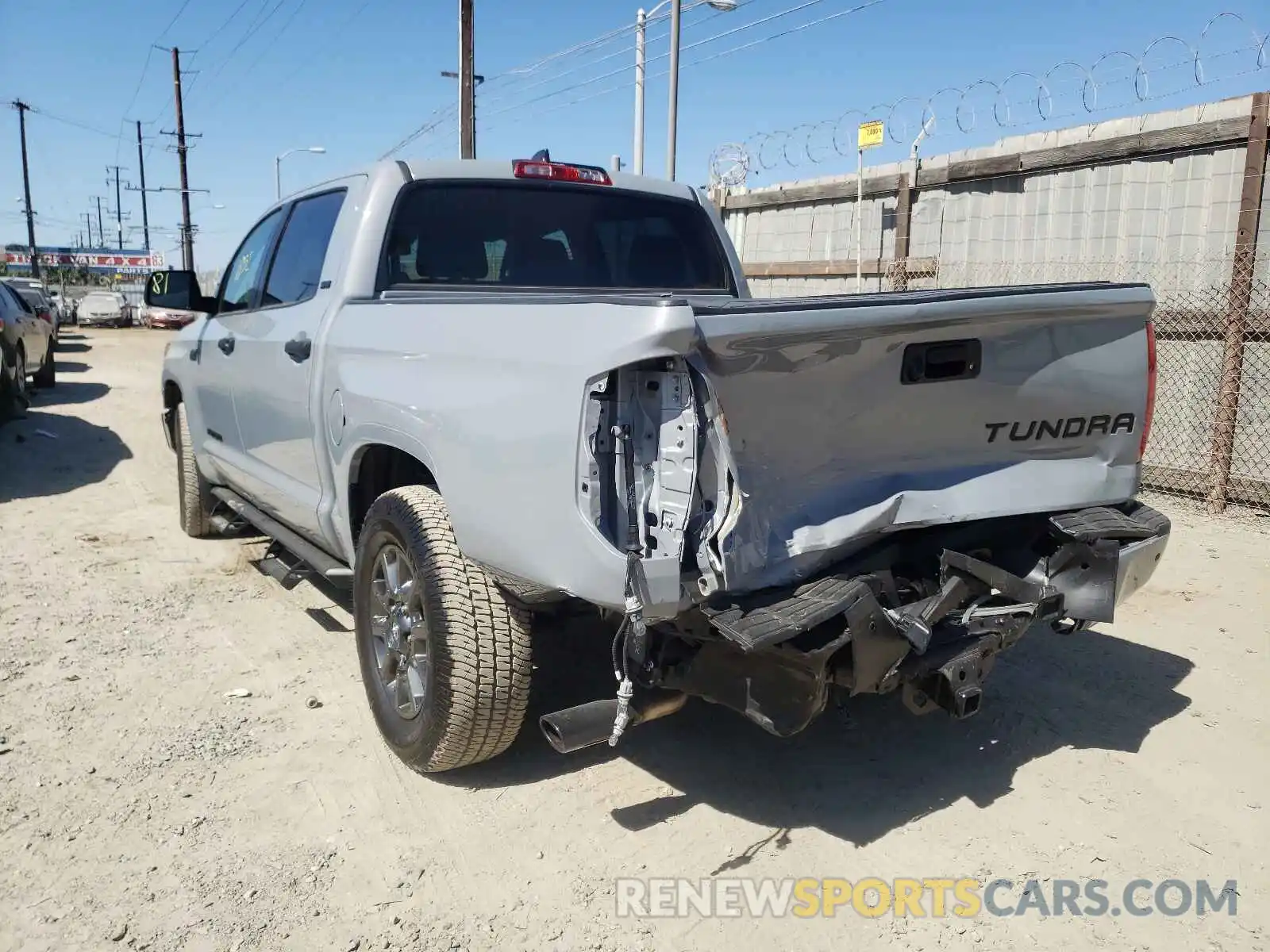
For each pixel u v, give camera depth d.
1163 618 5.28
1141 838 3.29
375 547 3.71
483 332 3.12
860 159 9.84
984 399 3.10
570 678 4.36
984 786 3.61
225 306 5.90
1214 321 7.39
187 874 3.06
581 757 3.79
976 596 3.27
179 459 6.83
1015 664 4.70
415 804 3.46
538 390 2.83
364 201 4.23
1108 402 3.37
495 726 3.35
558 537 2.78
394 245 4.22
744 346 2.56
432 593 3.30
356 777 3.63
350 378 3.84
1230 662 4.71
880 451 3.00
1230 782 3.64
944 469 3.17
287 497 4.69
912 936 2.83
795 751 3.85
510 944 2.78
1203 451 7.61
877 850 3.22
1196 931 2.85
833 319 2.65
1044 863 3.16
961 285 9.57
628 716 2.93
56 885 3.00
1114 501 3.54
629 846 3.23
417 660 3.51
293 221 5.04
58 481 8.88
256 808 3.43
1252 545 6.54
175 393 6.90
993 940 2.81
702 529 2.62
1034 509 3.27
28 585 5.79
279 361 4.58
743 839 3.28
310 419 4.25
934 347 2.92
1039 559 3.47
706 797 3.52
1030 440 3.30
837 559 3.02
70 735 3.93
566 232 4.61
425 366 3.38
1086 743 3.93
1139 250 8.05
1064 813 3.44
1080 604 3.35
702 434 2.57
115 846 3.20
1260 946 2.79
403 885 3.02
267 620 5.24
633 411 2.66
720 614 2.66
